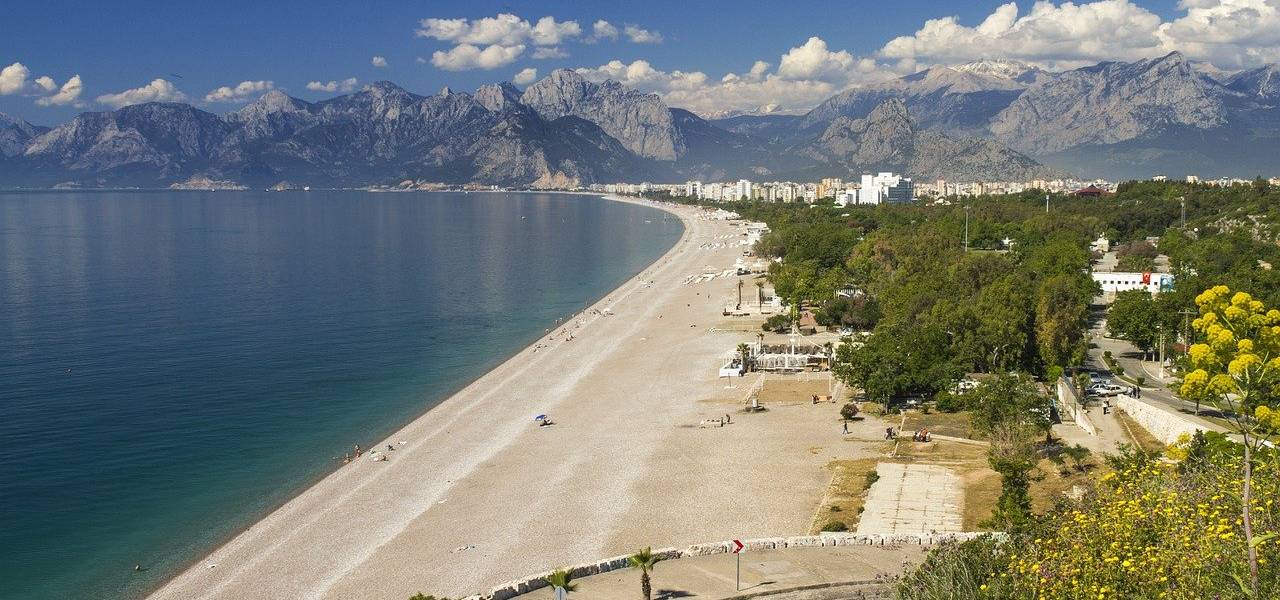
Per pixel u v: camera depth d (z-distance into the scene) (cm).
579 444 15850
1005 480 11481
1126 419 15275
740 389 19212
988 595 6291
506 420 17425
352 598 10494
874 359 17650
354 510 13175
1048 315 19300
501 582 10650
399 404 18775
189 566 11619
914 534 10544
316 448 16062
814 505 12538
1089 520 6194
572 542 11750
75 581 11300
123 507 13500
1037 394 15012
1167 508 5859
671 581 9494
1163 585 5275
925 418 16375
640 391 19338
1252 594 4762
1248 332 4769
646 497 13238
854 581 9281
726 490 13362
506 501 13312
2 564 11738
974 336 19250
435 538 12088
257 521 12962
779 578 9462
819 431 16050
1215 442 9081
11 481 14438
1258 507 5469
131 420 17462
